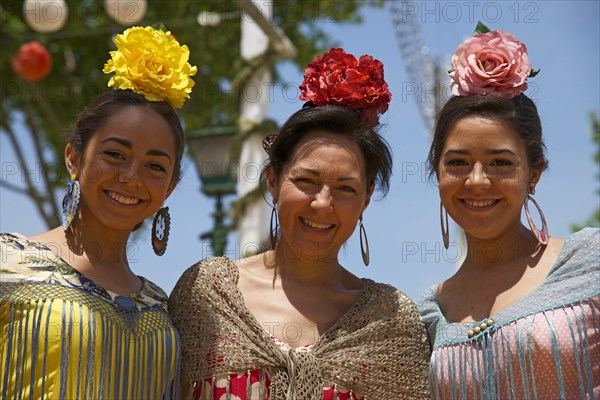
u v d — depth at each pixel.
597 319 5.06
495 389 5.18
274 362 5.33
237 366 5.32
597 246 5.19
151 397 5.23
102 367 5.04
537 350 5.06
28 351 4.93
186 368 5.41
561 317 5.07
